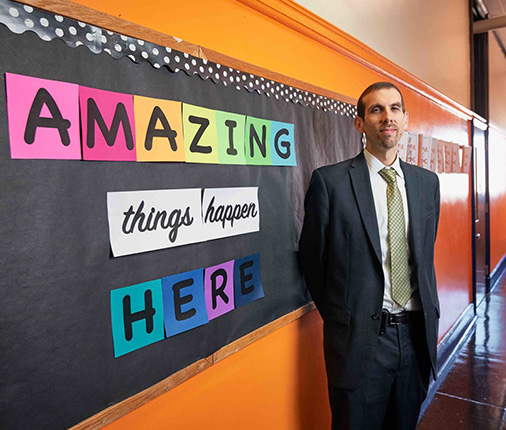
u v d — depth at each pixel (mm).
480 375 2697
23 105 646
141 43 836
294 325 1429
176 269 934
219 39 1069
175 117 912
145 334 860
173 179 917
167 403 929
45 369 688
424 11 2742
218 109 1038
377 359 1281
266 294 1247
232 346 1103
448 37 3277
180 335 949
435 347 1349
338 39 1621
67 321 719
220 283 1063
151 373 879
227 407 1117
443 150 2938
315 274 1352
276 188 1277
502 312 4113
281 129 1282
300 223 1403
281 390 1361
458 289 3414
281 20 1303
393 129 1259
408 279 1301
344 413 1265
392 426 1388
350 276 1261
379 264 1247
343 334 1264
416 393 1375
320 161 1503
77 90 720
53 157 686
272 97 1245
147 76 851
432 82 2910
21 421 657
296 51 1402
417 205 1331
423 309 1273
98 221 764
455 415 2227
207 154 1003
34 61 659
